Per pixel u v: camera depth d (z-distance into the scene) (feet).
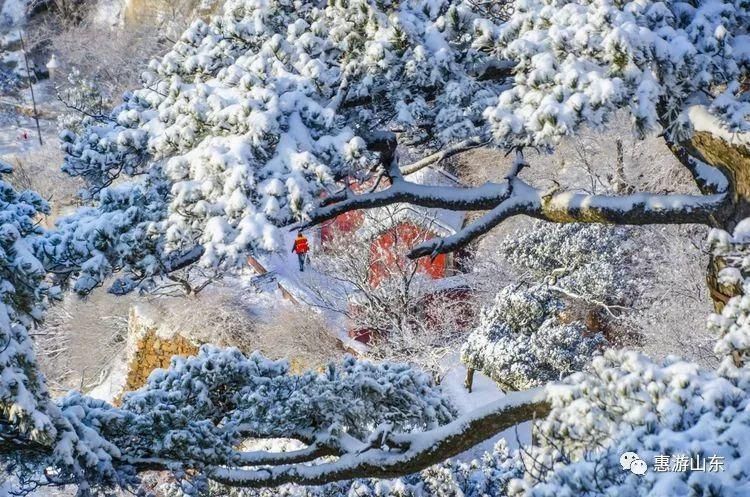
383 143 39.19
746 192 33.24
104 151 37.45
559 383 28.84
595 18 31.09
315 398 36.09
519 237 93.45
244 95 34.65
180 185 32.71
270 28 39.06
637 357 25.58
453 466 45.29
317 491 43.88
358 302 98.27
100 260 34.35
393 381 38.19
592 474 21.89
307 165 32.24
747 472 20.21
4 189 35.47
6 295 30.94
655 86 30.78
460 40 36.45
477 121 36.58
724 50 31.96
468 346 86.79
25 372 30.83
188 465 34.86
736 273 29.12
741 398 23.40
